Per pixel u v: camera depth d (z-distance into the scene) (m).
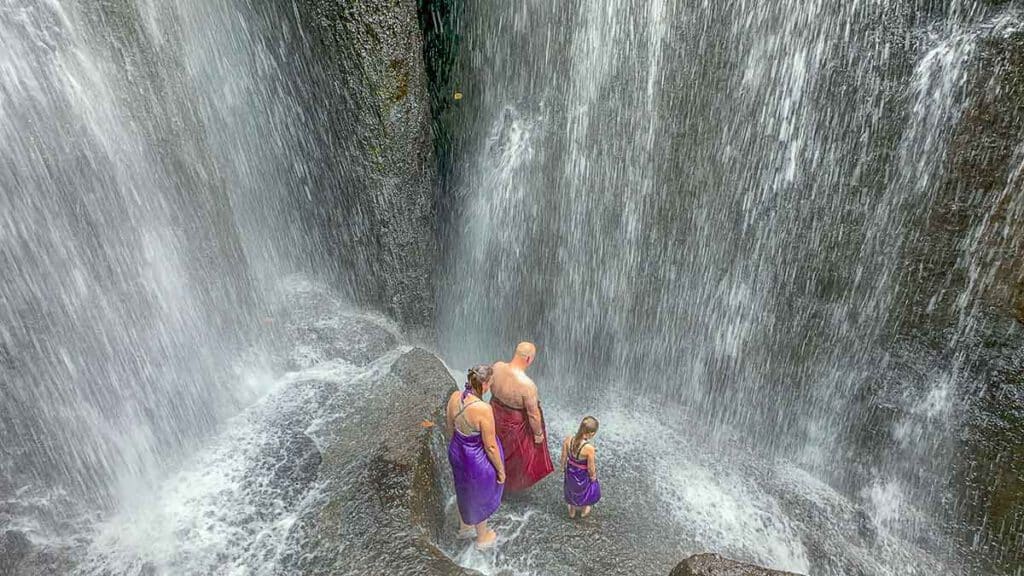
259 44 7.73
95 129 5.12
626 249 9.08
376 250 8.78
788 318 8.01
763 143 7.52
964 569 6.65
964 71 5.89
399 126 8.05
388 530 4.84
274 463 5.88
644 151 8.38
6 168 4.44
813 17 6.69
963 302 6.45
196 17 7.04
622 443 8.20
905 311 6.95
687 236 8.56
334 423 6.44
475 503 5.13
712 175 8.05
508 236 9.75
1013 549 6.38
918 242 6.65
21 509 4.62
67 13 4.84
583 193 9.01
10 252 4.50
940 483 6.95
